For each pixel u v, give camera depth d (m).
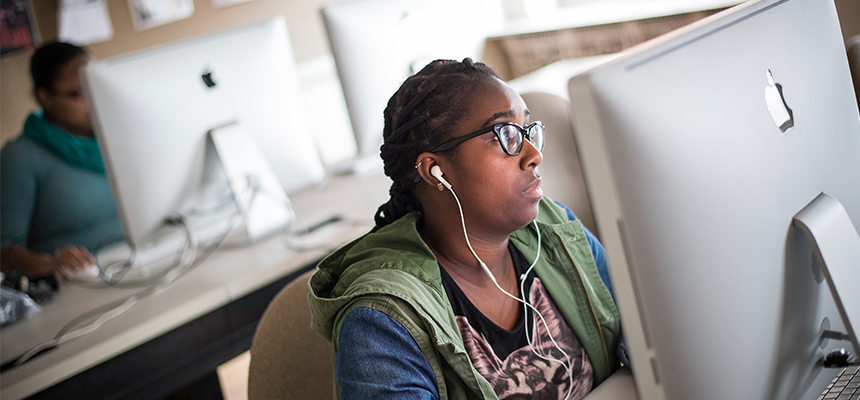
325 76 3.84
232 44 1.82
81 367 1.41
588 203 1.37
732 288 0.55
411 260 0.85
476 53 2.39
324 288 0.91
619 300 0.51
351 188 2.22
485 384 0.80
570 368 0.90
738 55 0.58
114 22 3.36
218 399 1.65
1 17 3.09
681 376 0.52
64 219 2.21
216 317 1.60
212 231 1.91
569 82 0.48
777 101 0.61
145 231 1.76
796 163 0.63
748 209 0.57
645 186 0.49
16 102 3.18
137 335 1.48
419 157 0.85
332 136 3.91
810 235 0.61
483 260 0.89
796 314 0.63
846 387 0.68
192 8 3.52
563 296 0.94
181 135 1.73
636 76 0.49
